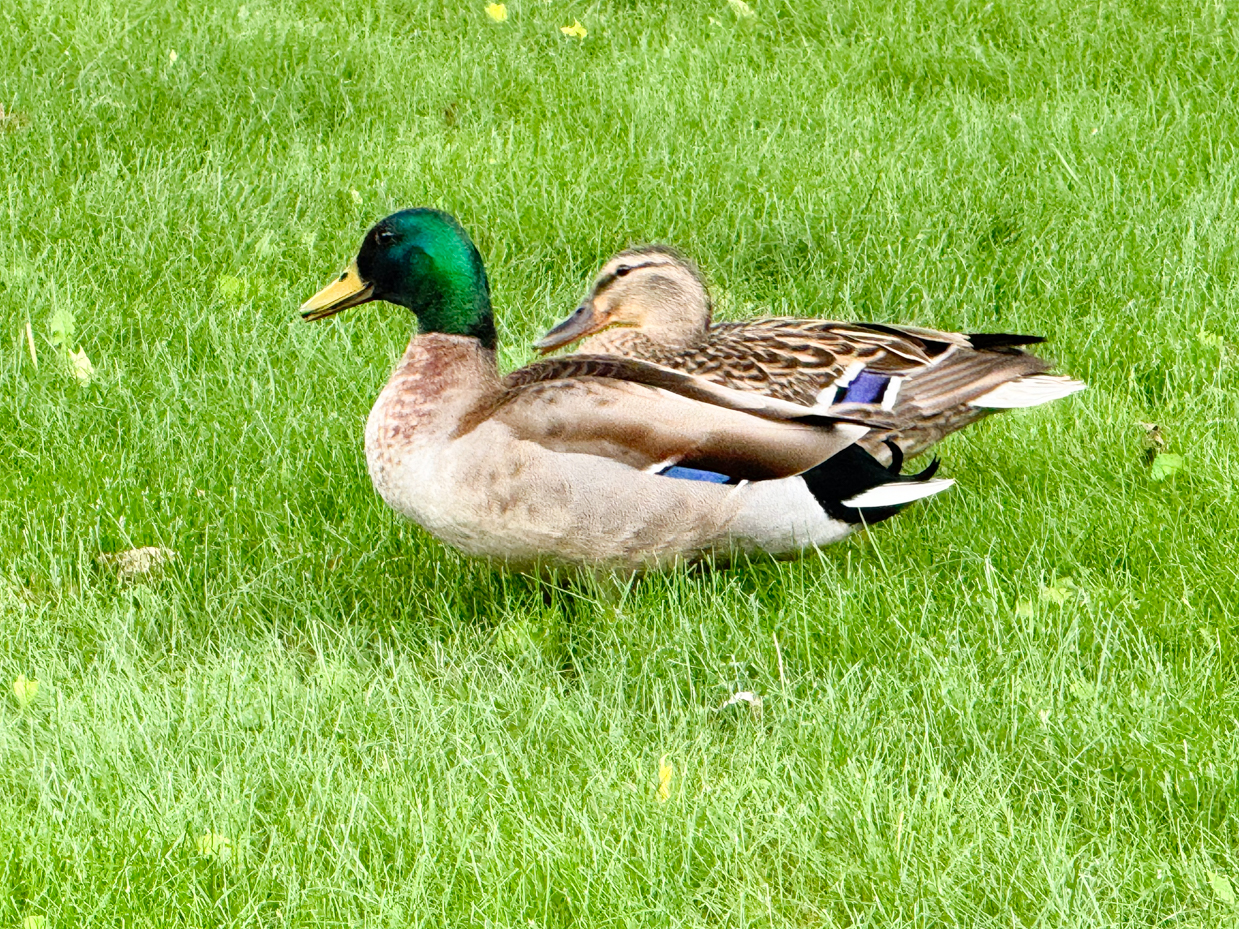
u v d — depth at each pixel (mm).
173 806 6727
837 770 6992
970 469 9852
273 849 6547
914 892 6301
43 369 10703
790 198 12938
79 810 6691
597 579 8320
